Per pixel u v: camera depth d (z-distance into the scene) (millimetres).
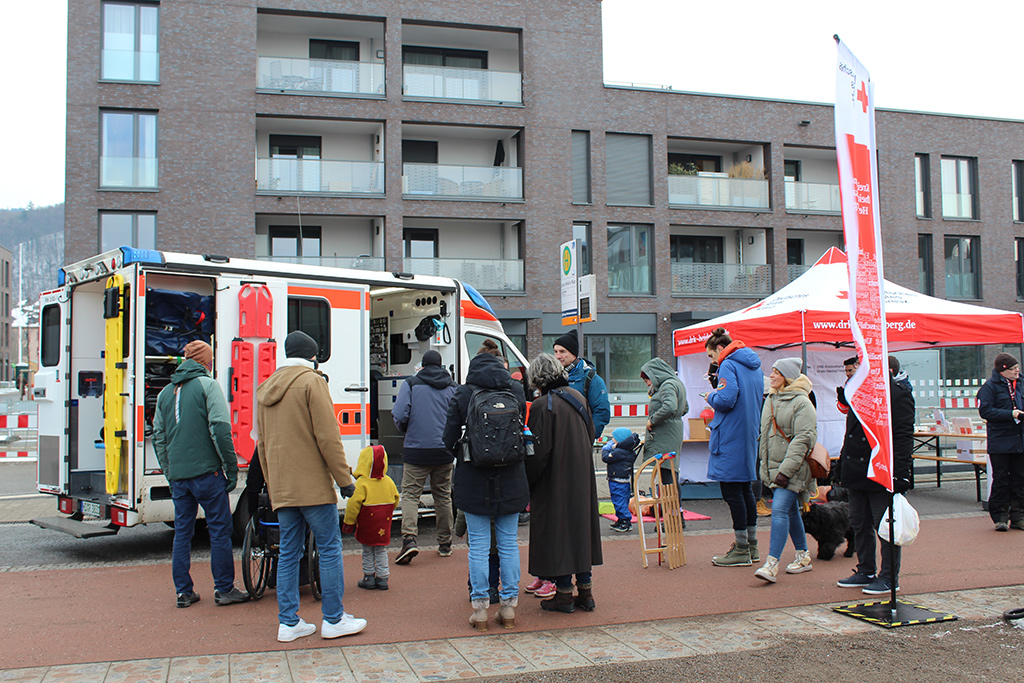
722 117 28797
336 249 26188
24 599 5664
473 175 26516
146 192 23328
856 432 5898
